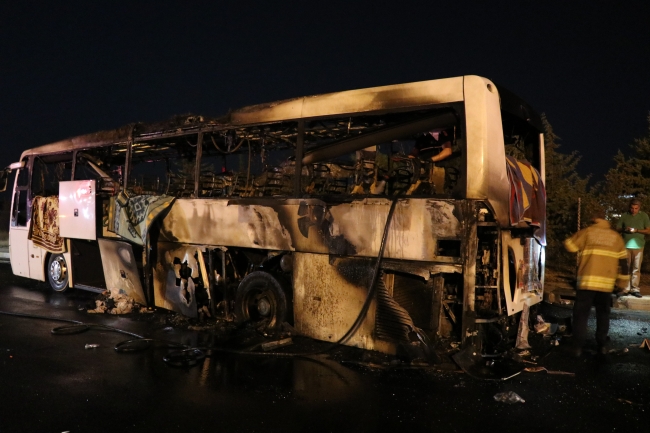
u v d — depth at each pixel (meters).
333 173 7.23
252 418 4.46
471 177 5.52
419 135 6.63
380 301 6.12
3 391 5.08
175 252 8.30
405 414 4.57
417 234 5.79
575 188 14.76
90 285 10.22
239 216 7.43
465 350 5.61
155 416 4.49
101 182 9.60
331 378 5.50
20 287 11.31
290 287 7.15
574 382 5.45
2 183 12.02
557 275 13.16
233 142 8.28
